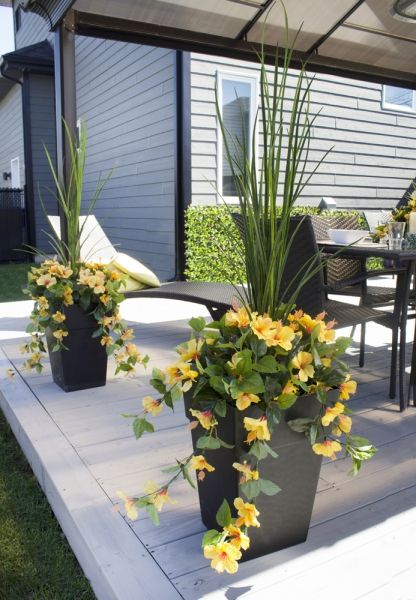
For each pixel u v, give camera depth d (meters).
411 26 3.79
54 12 2.82
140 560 1.26
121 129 7.34
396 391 2.55
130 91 6.96
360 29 3.81
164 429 2.07
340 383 1.21
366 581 1.20
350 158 7.07
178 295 3.10
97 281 2.37
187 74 5.53
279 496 1.24
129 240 7.43
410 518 1.46
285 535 1.29
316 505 1.53
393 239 2.32
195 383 1.20
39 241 9.93
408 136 7.59
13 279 7.32
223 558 1.05
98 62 7.94
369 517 1.46
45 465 1.75
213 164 5.90
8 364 2.94
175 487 1.61
